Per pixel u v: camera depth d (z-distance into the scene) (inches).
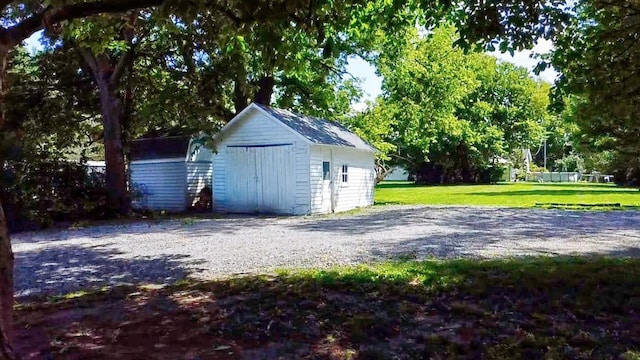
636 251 308.2
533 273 223.5
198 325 163.0
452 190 1282.0
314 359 132.4
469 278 218.4
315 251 321.4
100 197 604.4
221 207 683.4
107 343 147.7
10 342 116.2
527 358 128.2
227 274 254.1
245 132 665.0
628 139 475.2
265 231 442.6
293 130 628.1
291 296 195.2
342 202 707.4
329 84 862.5
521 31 250.7
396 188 1451.8
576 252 305.6
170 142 745.0
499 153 1828.2
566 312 166.4
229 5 210.8
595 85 267.3
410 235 399.9
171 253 326.3
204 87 670.5
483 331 149.5
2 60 140.6
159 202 750.5
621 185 1400.1
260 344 145.0
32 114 698.2
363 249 326.6
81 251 346.3
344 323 161.0
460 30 260.1
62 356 137.3
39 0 268.2
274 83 821.2
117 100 639.8
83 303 197.8
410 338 146.3
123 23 274.5
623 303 173.8
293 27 239.9
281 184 642.8
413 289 201.3
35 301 209.3
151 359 134.3
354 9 275.3
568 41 268.7
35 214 514.0
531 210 633.0
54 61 679.7
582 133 561.3
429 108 968.9
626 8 250.7
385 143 976.3
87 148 830.5
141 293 212.4
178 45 603.5
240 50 286.7
